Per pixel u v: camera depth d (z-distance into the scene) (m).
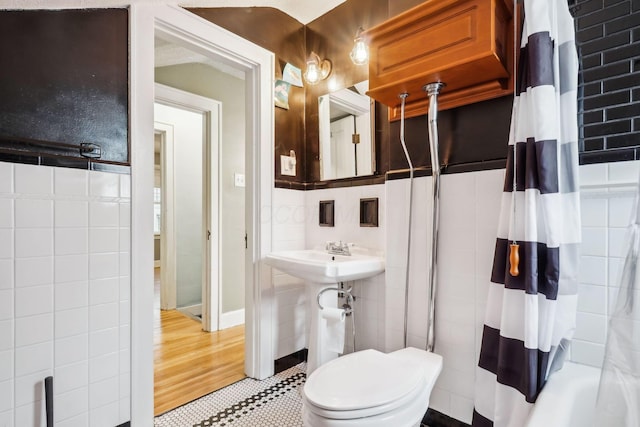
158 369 2.14
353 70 2.05
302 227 2.29
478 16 1.16
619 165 1.12
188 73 2.78
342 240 2.08
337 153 2.12
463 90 1.40
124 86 1.44
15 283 1.16
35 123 1.20
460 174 1.44
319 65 2.22
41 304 1.21
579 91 1.21
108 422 1.38
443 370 1.48
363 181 1.97
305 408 1.08
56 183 1.24
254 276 2.02
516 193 1.17
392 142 1.70
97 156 1.35
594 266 1.16
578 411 1.01
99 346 1.35
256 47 1.99
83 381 1.31
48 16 1.23
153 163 1.52
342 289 1.94
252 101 2.04
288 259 1.76
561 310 1.10
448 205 1.48
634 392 0.80
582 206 1.18
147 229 1.49
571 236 1.10
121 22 1.43
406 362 1.29
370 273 1.70
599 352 1.15
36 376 1.20
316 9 2.17
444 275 1.48
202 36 1.73
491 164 1.36
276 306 2.10
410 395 1.08
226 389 1.89
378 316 1.85
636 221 0.84
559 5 1.15
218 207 2.93
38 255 1.21
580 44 1.22
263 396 1.82
